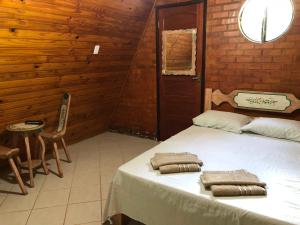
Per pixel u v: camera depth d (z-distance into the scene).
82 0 2.54
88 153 3.62
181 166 1.88
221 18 3.17
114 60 3.74
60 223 2.10
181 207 1.63
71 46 2.86
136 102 4.27
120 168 1.94
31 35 2.36
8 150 2.48
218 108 3.42
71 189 2.64
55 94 3.17
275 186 1.68
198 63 3.48
